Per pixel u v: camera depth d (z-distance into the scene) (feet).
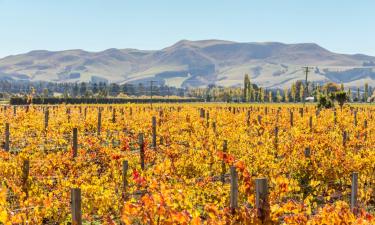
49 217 39.11
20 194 41.47
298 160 58.13
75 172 52.39
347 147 71.87
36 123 92.22
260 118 97.50
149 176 42.86
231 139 73.10
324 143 69.05
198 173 55.16
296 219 31.30
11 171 47.78
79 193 27.63
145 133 83.82
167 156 60.80
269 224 27.07
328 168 57.31
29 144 73.82
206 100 503.20
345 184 56.95
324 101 185.68
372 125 103.55
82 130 94.07
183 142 76.18
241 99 547.90
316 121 106.42
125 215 26.66
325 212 32.09
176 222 25.82
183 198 30.07
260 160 57.72
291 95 521.24
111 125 94.02
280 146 67.31
